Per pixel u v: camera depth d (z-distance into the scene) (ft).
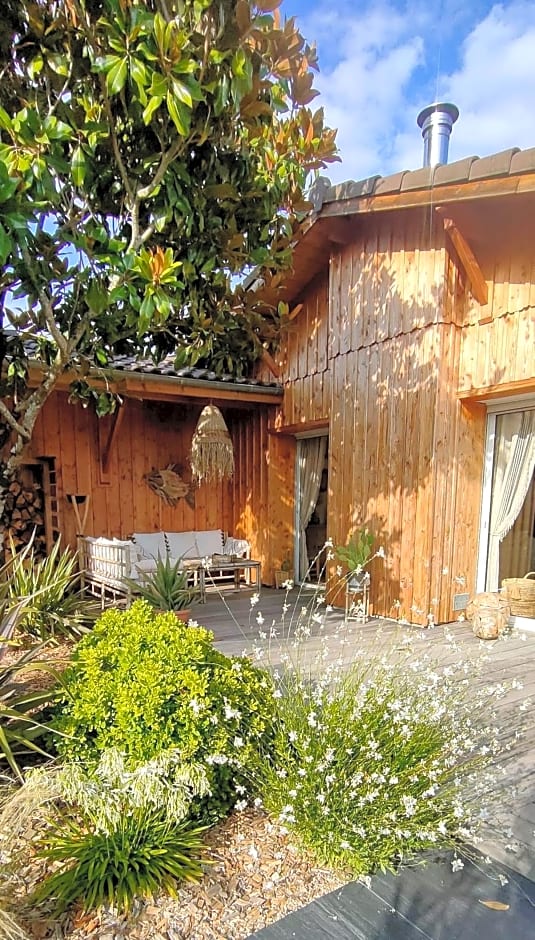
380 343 17.66
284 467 23.84
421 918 5.39
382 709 6.79
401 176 14.67
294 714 7.04
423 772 6.35
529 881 5.94
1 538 9.34
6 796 6.16
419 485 16.21
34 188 7.41
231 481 25.64
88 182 8.66
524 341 14.49
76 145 8.09
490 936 5.19
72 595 15.01
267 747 7.23
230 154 9.36
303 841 6.29
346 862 6.08
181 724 6.78
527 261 14.44
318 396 20.70
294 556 24.02
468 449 16.61
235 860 6.18
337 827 6.22
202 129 8.10
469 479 16.69
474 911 5.49
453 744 6.69
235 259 10.34
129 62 6.82
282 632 15.29
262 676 8.18
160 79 6.76
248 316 11.98
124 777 6.31
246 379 22.15
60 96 7.95
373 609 17.67
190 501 24.38
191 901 5.53
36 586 13.55
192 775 6.38
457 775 6.89
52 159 7.16
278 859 6.20
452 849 6.33
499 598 15.16
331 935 5.16
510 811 6.94
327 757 6.13
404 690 7.38
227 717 6.71
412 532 16.42
